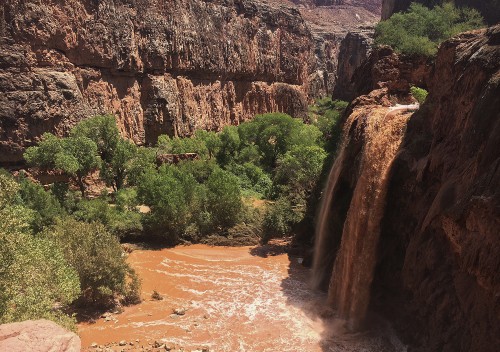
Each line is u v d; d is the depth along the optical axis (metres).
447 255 14.96
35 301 14.91
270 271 27.78
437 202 14.63
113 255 22.25
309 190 34.28
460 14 41.69
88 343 18.88
